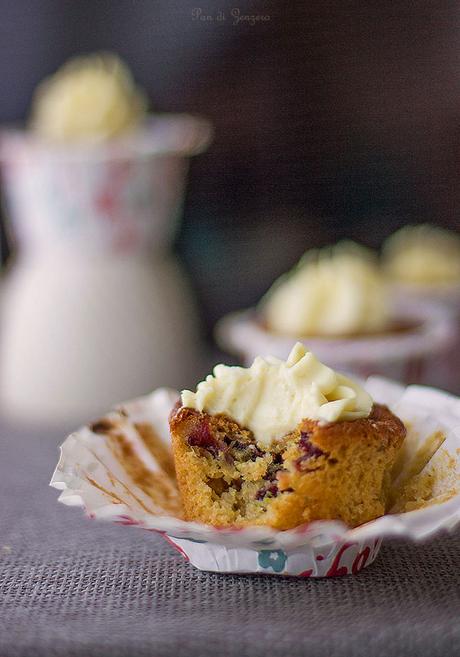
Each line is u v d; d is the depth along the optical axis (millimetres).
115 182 657
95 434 482
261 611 437
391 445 461
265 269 817
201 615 436
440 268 765
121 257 679
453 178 779
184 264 820
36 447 582
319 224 805
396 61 755
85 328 669
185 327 700
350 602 440
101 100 662
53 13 781
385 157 783
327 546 443
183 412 467
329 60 765
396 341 644
